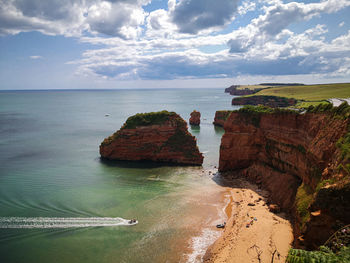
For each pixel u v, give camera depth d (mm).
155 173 64438
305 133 45719
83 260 31516
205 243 35469
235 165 64812
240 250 32625
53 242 34812
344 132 31094
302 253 17016
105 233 37188
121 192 52000
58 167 67000
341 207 23641
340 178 25438
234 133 64250
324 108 41219
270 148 57312
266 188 53156
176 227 39312
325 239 24453
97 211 43594
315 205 25375
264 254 31156
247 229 37281
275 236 34594
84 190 52469
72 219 40719
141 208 45094
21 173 61625
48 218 40875
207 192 52844
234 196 50844
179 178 61125
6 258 31406
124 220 40875
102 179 59219
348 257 15609
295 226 32781
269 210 43312
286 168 51594
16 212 42594
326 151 33312
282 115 53344
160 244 35031
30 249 33188
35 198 48031
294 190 45250
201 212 44219
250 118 62406
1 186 53406
